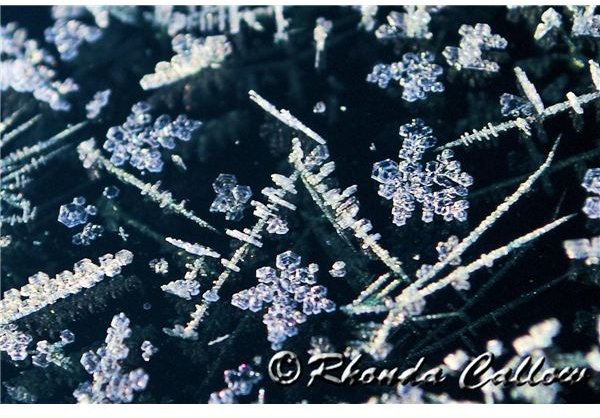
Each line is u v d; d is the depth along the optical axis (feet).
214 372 0.22
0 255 0.23
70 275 0.23
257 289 0.22
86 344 0.22
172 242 0.23
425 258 0.22
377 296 0.22
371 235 0.22
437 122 0.23
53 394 0.22
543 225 0.22
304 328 0.22
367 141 0.23
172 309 0.22
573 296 0.22
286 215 0.23
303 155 0.23
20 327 0.22
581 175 0.23
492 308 0.22
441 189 0.23
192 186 0.23
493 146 0.23
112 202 0.23
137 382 0.22
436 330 0.22
